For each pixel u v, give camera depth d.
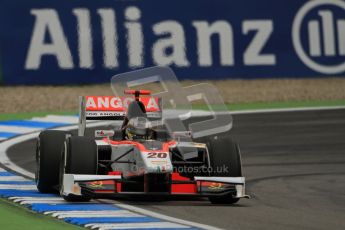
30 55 81.81
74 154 33.94
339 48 89.19
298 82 87.81
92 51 82.69
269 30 87.25
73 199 34.44
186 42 84.81
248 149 56.03
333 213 33.66
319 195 38.78
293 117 72.62
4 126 65.62
